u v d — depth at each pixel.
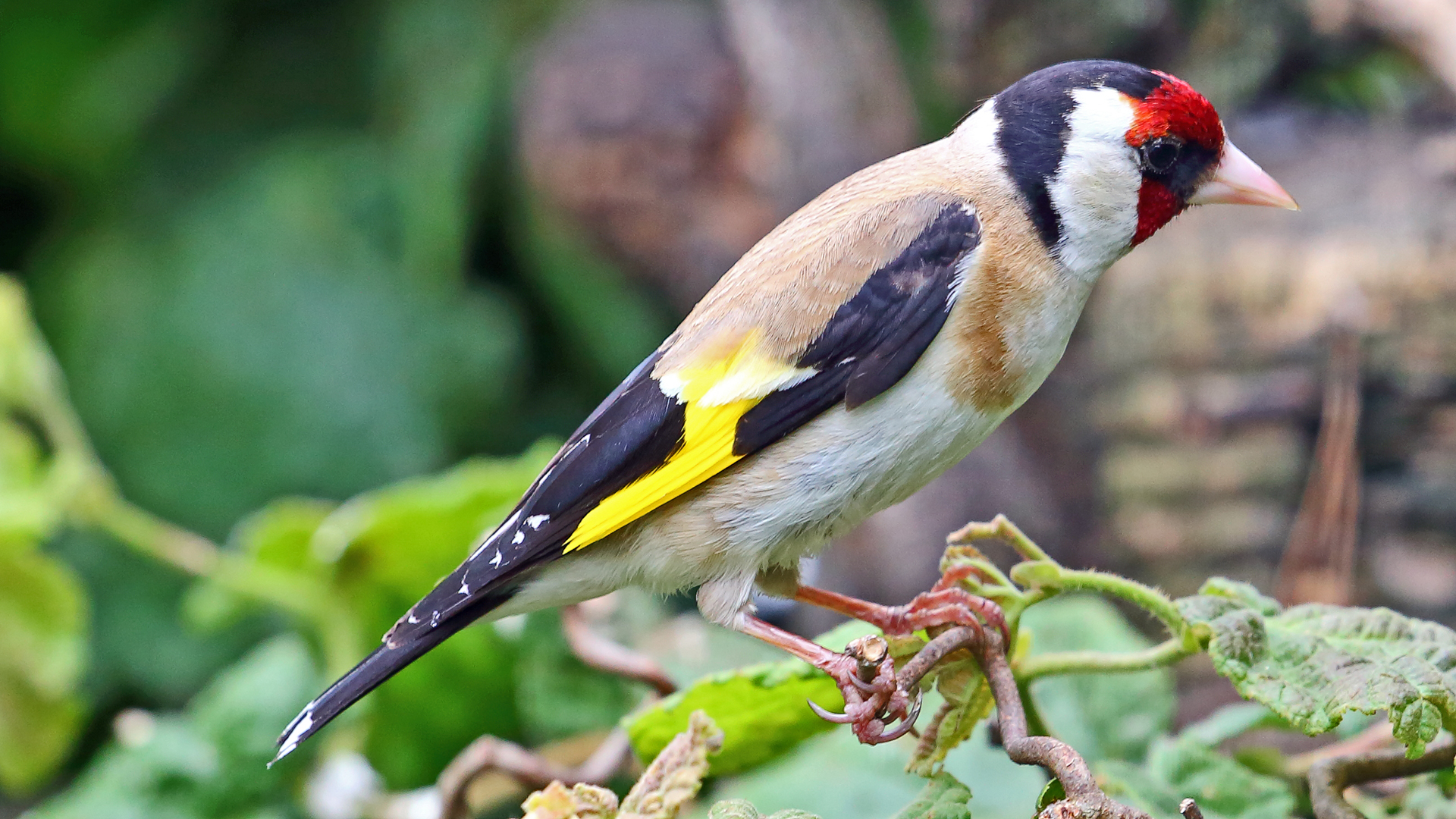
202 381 11.28
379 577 6.77
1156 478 9.52
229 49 12.41
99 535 10.61
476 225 11.66
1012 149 5.54
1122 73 5.58
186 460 11.19
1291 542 8.68
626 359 11.40
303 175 11.70
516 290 11.87
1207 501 9.34
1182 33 10.26
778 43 10.12
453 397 11.32
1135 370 9.68
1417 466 8.63
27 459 7.41
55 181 12.38
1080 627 5.64
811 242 5.45
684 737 3.91
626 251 11.16
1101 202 5.46
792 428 5.24
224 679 7.08
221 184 11.94
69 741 7.62
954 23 10.29
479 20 11.67
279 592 6.96
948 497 10.06
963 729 4.31
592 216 11.05
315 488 11.06
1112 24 10.15
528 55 11.46
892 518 9.95
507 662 6.46
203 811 6.59
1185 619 4.12
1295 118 9.96
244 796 6.62
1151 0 10.11
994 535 4.43
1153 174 5.51
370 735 6.57
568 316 11.52
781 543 5.33
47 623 7.40
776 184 10.45
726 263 10.84
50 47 12.26
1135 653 4.32
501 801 6.50
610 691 6.59
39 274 11.93
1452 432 8.57
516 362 11.51
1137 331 9.66
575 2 11.56
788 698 4.66
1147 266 9.62
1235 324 9.22
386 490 11.12
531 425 11.56
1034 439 10.45
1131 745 5.38
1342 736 5.31
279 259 11.46
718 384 5.28
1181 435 9.42
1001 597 4.44
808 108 10.11
